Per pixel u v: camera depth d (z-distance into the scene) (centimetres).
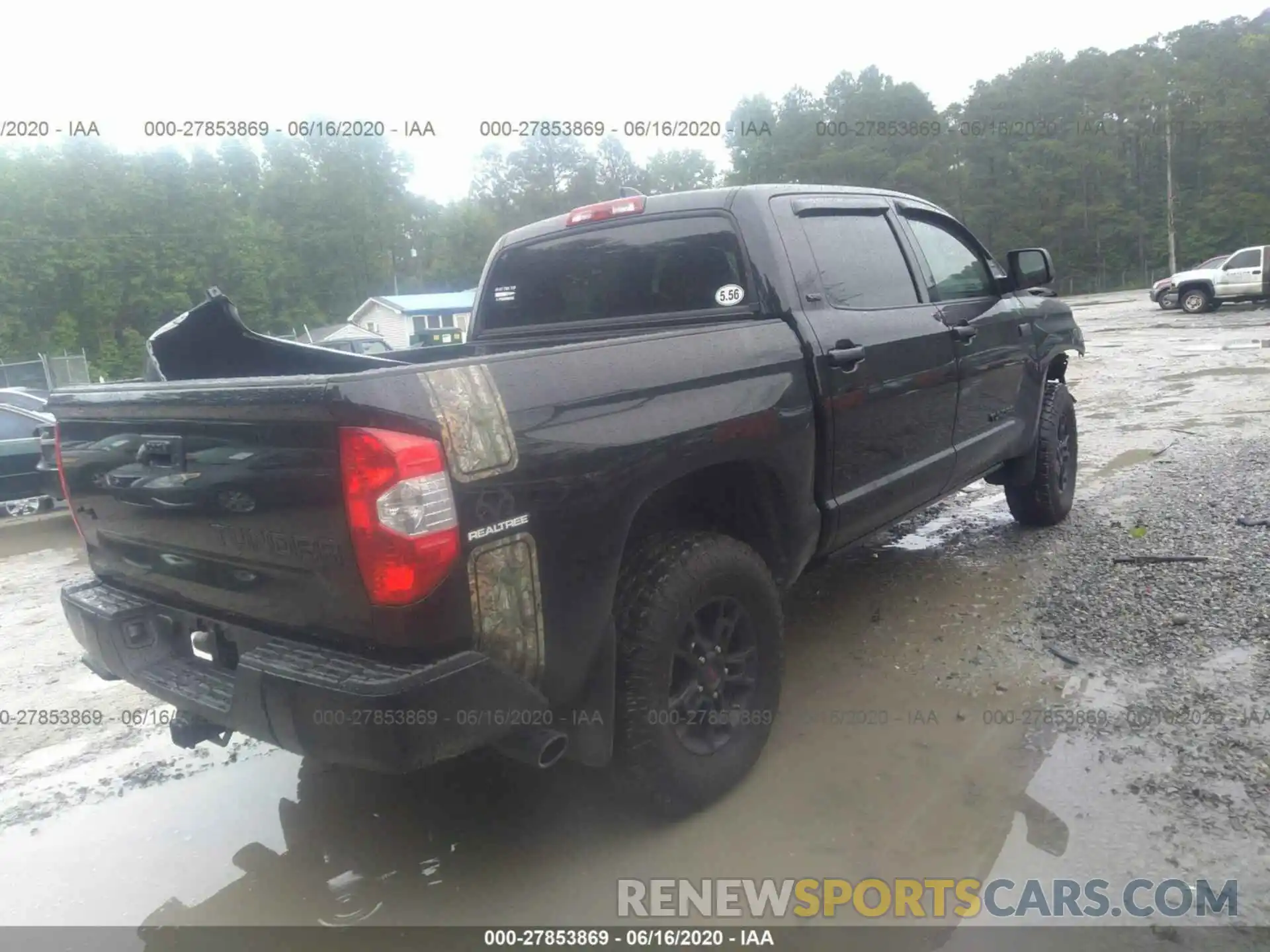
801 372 319
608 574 249
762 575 300
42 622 547
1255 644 363
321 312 5350
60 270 4428
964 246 475
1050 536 530
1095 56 6838
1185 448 733
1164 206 6047
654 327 363
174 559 266
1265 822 259
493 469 220
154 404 246
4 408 884
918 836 268
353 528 206
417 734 207
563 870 268
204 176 4978
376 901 259
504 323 423
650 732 264
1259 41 6850
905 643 401
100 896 268
